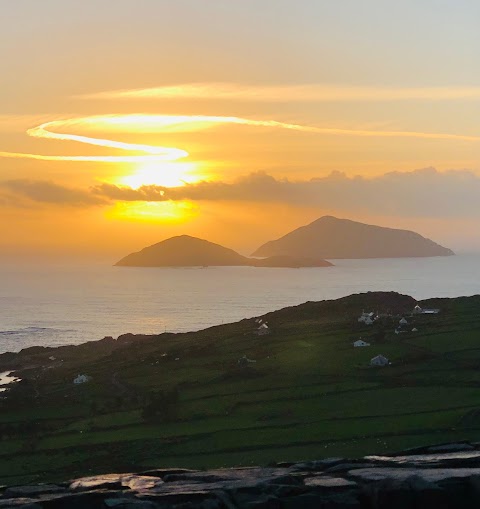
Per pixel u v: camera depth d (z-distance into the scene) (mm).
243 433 85625
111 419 99062
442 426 80562
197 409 99125
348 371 111000
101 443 87875
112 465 77812
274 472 33500
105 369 142500
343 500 29875
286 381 108938
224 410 97375
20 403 113688
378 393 98125
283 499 29719
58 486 32219
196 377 119250
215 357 134500
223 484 31344
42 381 142500
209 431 87750
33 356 194625
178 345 155625
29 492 31109
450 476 30969
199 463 75062
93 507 29812
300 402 97562
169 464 75938
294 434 83125
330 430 82938
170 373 126375
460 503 30281
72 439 91438
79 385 128875
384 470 32500
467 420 82000
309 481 31531
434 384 100500
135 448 84125
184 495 29719
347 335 137875
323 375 110250
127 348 169875
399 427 81500
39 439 93188
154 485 31750
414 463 33469
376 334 132875
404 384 101750
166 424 93812
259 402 99562
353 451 73500
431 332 131000
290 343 136500
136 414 99938
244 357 126625
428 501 30031
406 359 114125
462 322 138375
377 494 30094
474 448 36875
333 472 33094
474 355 114375
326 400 96938
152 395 103750
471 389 96625
